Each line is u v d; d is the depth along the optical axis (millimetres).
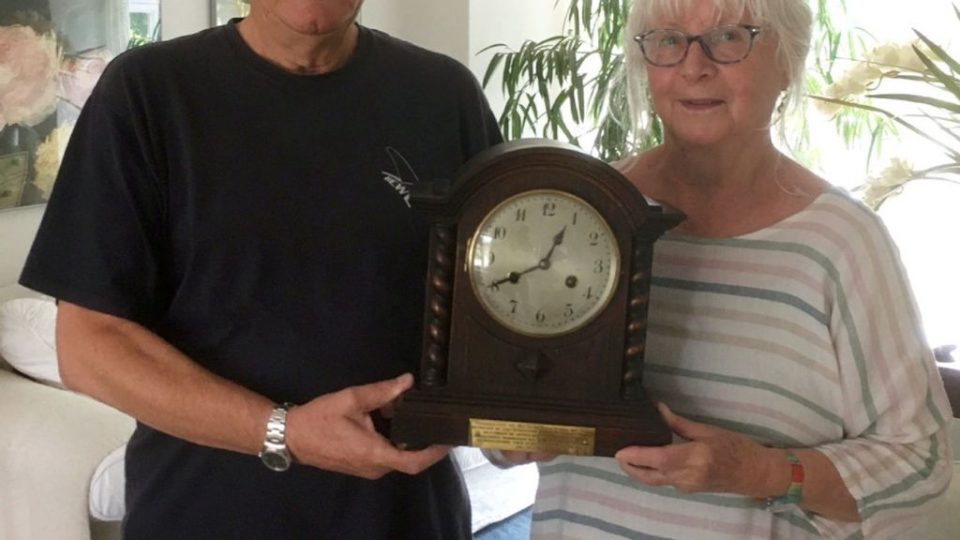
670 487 1037
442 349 944
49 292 1018
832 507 987
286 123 1085
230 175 1057
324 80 1105
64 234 1029
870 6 2645
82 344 1017
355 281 1083
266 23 1078
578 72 2883
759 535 1034
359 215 1090
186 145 1050
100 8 2627
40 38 2502
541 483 1144
